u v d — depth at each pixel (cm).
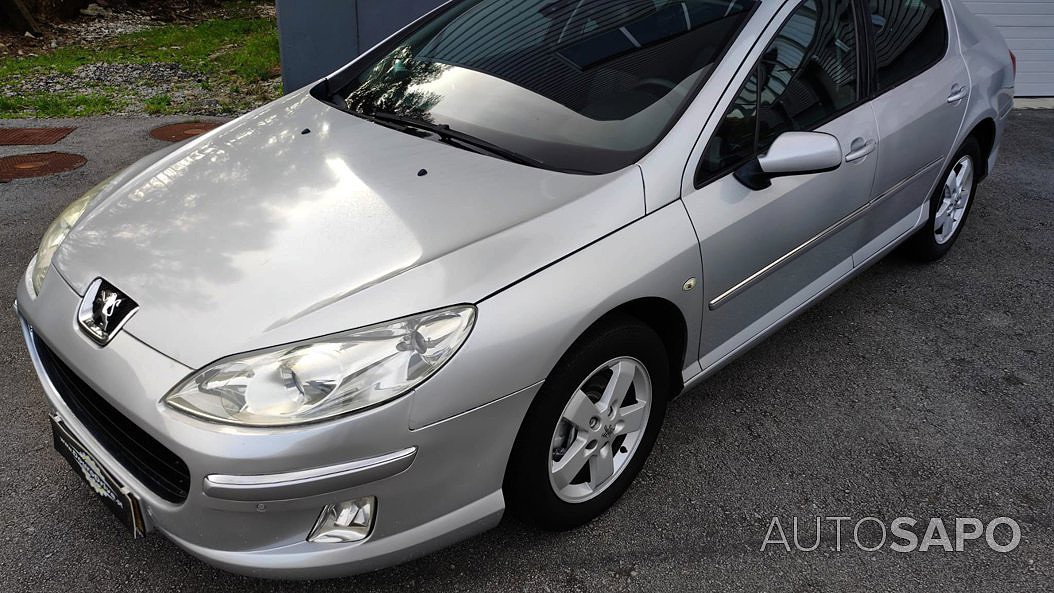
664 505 241
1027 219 465
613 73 250
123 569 212
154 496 182
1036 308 365
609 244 205
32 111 652
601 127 235
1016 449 272
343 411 167
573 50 264
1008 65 398
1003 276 395
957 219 400
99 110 656
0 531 222
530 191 213
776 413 286
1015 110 717
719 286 238
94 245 211
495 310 183
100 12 1135
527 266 191
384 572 213
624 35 261
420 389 173
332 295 181
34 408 275
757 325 271
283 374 168
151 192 232
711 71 241
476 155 232
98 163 515
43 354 216
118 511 197
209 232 206
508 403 186
